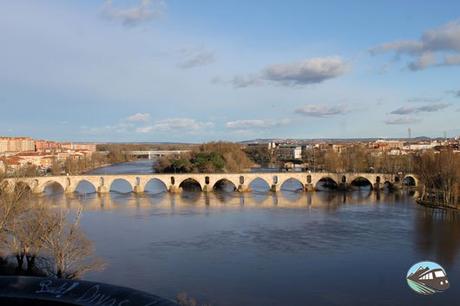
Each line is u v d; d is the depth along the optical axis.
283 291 94.62
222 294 92.75
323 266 111.50
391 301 89.75
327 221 169.88
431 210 195.75
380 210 196.62
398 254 121.88
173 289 95.38
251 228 156.88
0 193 98.19
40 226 83.62
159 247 129.62
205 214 186.50
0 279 45.53
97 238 140.38
